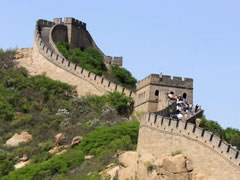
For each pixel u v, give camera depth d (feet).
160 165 292.40
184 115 354.54
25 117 415.23
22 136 394.73
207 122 369.71
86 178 323.57
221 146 287.48
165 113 354.95
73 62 482.28
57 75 459.73
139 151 325.21
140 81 419.74
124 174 306.55
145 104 406.82
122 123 391.45
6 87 451.53
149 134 320.50
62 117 413.59
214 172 287.28
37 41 484.33
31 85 449.48
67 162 349.00
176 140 305.12
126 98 419.95
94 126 393.09
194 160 294.87
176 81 409.28
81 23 519.60
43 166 348.18
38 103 433.89
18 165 364.99
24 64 482.69
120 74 491.31
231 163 282.56
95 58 501.97
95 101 425.69
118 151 345.72
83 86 444.96
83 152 360.69
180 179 289.33
